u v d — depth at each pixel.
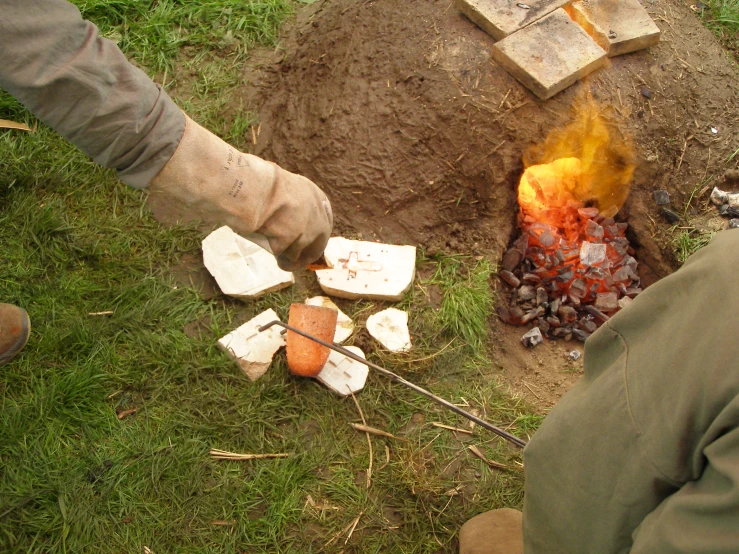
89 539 2.32
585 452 1.33
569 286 3.14
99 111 1.54
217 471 2.48
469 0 3.11
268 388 2.66
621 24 3.19
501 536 2.19
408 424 2.65
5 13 1.42
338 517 2.42
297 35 3.64
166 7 3.68
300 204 1.88
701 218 3.27
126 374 2.66
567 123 3.08
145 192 3.15
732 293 1.10
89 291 2.85
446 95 3.07
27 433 2.50
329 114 3.23
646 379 1.21
